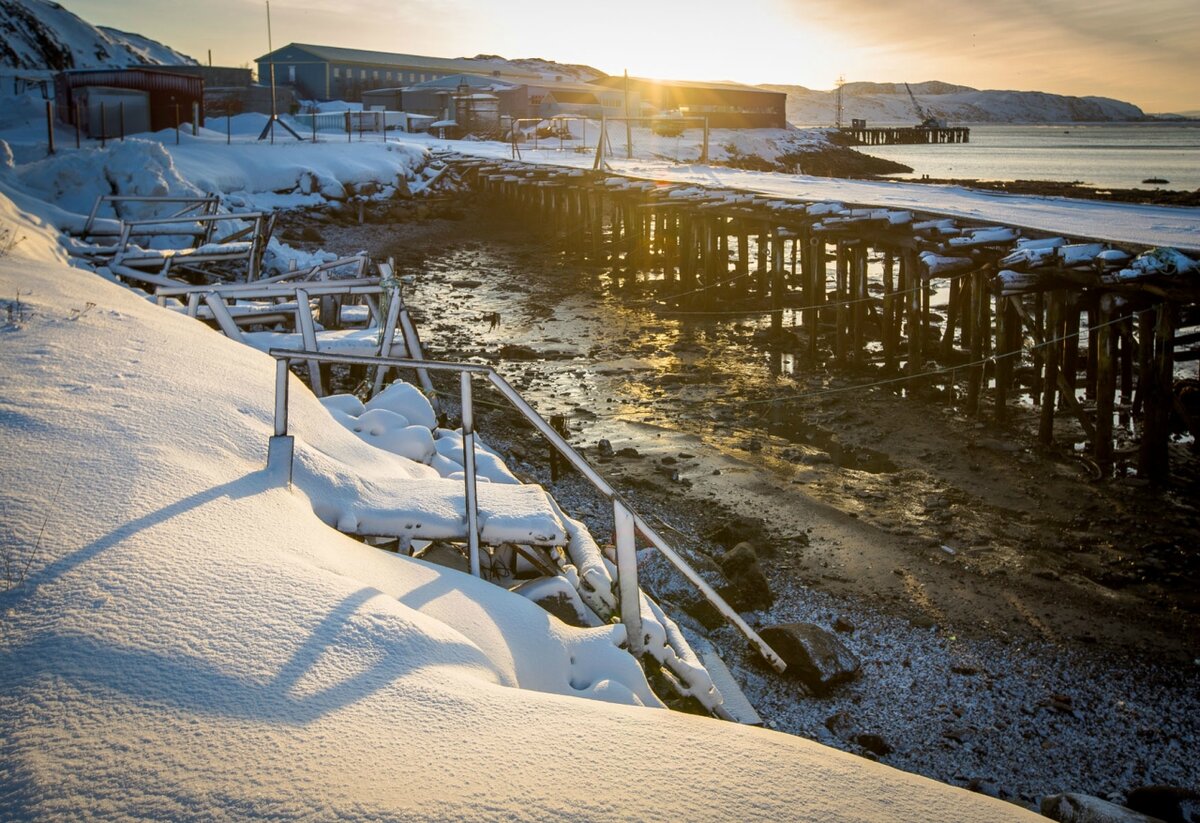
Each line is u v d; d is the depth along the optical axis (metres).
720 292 26.55
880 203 22.50
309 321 9.68
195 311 10.08
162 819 2.23
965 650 8.40
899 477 12.95
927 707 7.45
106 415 5.20
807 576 9.92
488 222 40.34
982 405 16.14
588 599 5.27
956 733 7.06
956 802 2.60
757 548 10.57
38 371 5.91
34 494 4.01
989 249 15.26
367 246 33.94
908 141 184.88
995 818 2.53
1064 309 13.62
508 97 74.19
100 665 2.84
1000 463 13.47
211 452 4.99
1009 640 8.59
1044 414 14.02
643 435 14.72
